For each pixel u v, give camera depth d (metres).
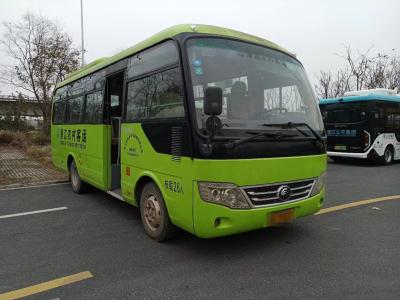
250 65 4.44
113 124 6.40
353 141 13.34
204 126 3.85
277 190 4.15
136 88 5.15
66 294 3.46
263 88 4.43
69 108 8.54
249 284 3.62
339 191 8.16
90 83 7.09
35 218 6.17
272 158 4.08
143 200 5.05
